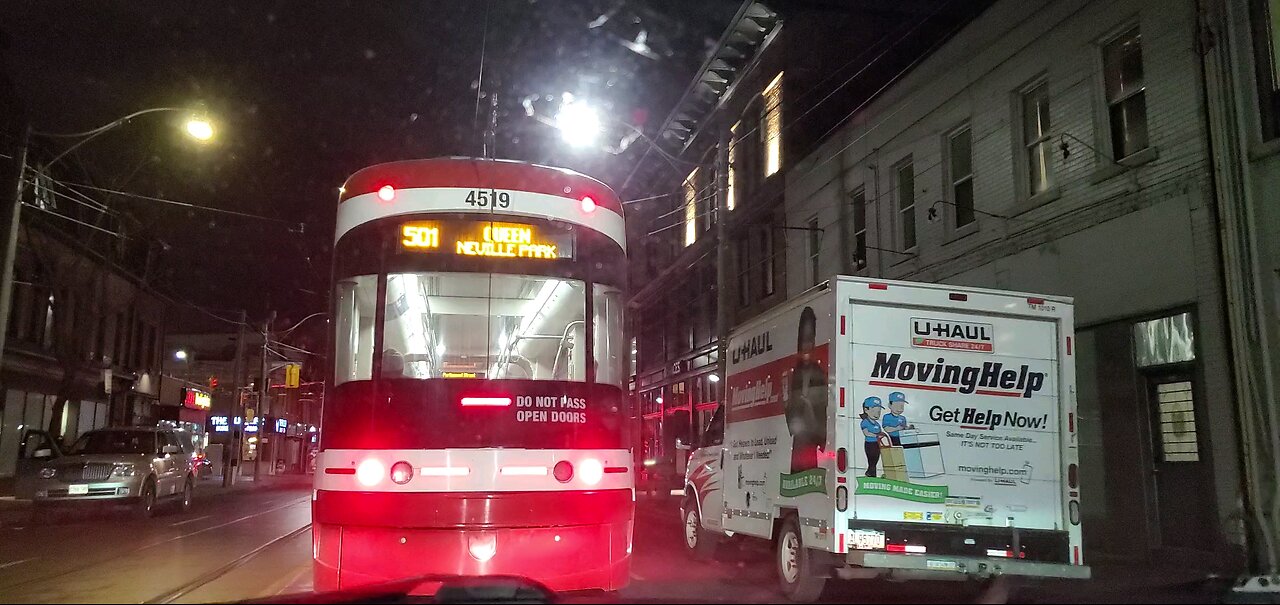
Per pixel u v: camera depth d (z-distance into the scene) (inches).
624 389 291.0
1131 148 495.8
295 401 2370.8
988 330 344.5
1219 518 420.5
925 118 684.1
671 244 1320.1
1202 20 440.1
